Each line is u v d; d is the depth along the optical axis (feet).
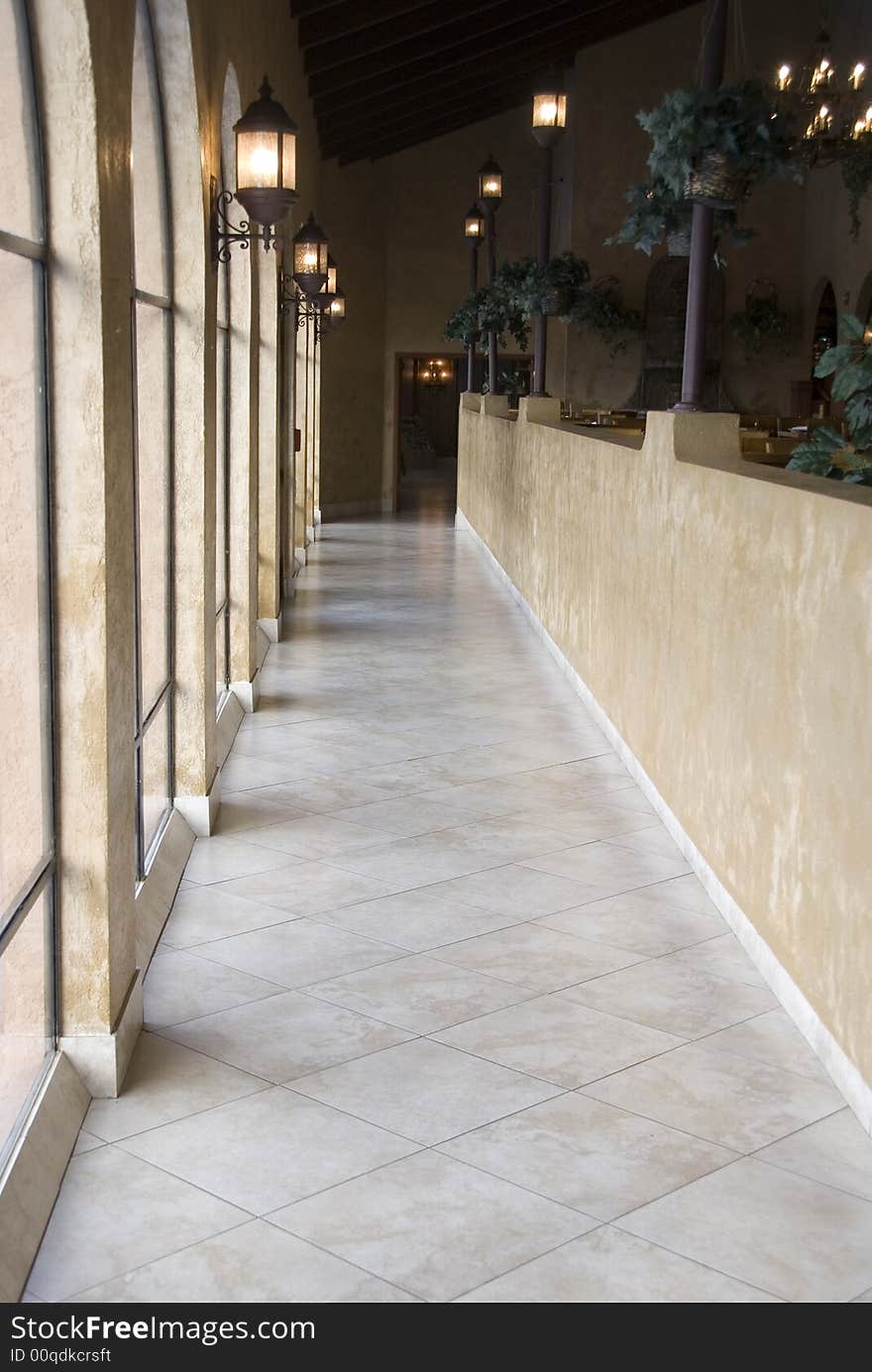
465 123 65.10
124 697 11.94
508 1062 12.19
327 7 37.09
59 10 10.30
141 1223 9.62
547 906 16.14
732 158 18.61
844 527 11.83
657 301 62.13
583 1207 9.93
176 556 18.12
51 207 10.63
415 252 67.62
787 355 62.28
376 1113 11.25
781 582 13.70
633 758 21.94
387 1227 9.62
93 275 10.71
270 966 14.26
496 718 26.14
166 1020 12.94
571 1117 11.23
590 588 26.94
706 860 16.84
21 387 10.73
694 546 17.66
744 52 58.85
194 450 17.97
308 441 51.85
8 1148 9.86
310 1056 12.25
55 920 11.34
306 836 18.71
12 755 10.99
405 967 14.28
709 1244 9.50
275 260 32.19
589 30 54.90
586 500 27.61
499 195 49.42
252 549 26.09
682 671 18.34
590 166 61.41
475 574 47.39
